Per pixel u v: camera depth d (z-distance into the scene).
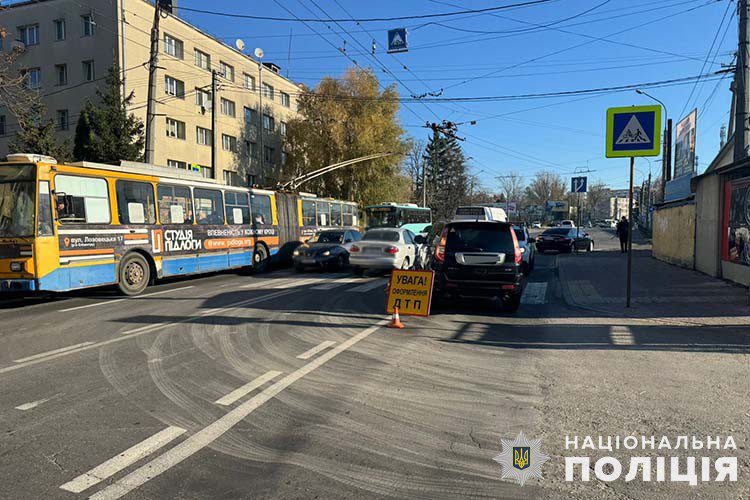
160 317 9.03
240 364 6.05
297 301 10.92
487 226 9.65
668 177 30.64
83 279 10.99
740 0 12.73
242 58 40.09
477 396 4.99
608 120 9.82
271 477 3.39
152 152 19.31
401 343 7.21
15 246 10.07
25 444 3.89
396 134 42.12
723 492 3.23
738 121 12.72
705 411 4.59
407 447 3.85
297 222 20.97
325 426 4.23
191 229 14.45
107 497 3.14
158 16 19.25
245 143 40.69
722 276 13.43
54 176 10.48
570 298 11.36
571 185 32.41
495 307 10.48
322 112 40.19
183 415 4.46
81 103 29.86
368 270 18.19
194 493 3.19
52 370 5.80
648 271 16.09
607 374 5.73
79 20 29.59
